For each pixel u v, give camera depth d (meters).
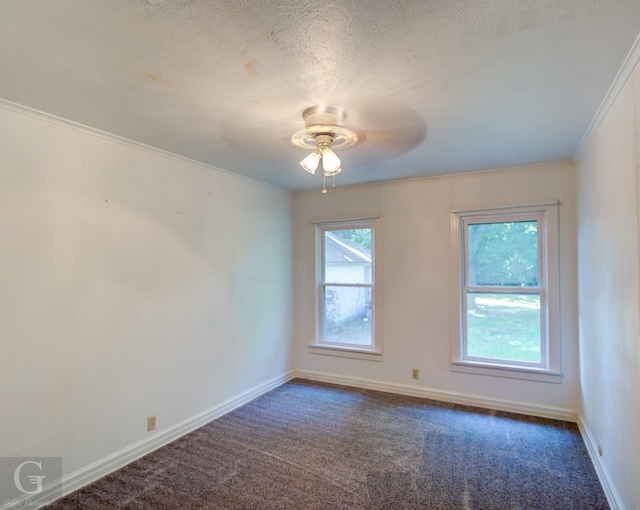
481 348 3.70
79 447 2.34
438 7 1.27
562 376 3.30
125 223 2.64
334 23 1.35
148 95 1.95
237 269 3.67
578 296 3.19
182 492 2.27
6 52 1.54
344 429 3.12
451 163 3.30
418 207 3.91
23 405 2.09
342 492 2.26
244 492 2.27
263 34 1.42
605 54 1.57
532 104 2.06
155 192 2.86
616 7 1.27
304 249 4.54
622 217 1.87
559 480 2.37
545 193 3.36
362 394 3.96
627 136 1.75
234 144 2.74
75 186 2.35
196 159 3.13
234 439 2.95
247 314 3.80
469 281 3.75
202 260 3.27
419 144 2.75
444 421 3.26
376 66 1.66
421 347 3.88
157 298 2.86
